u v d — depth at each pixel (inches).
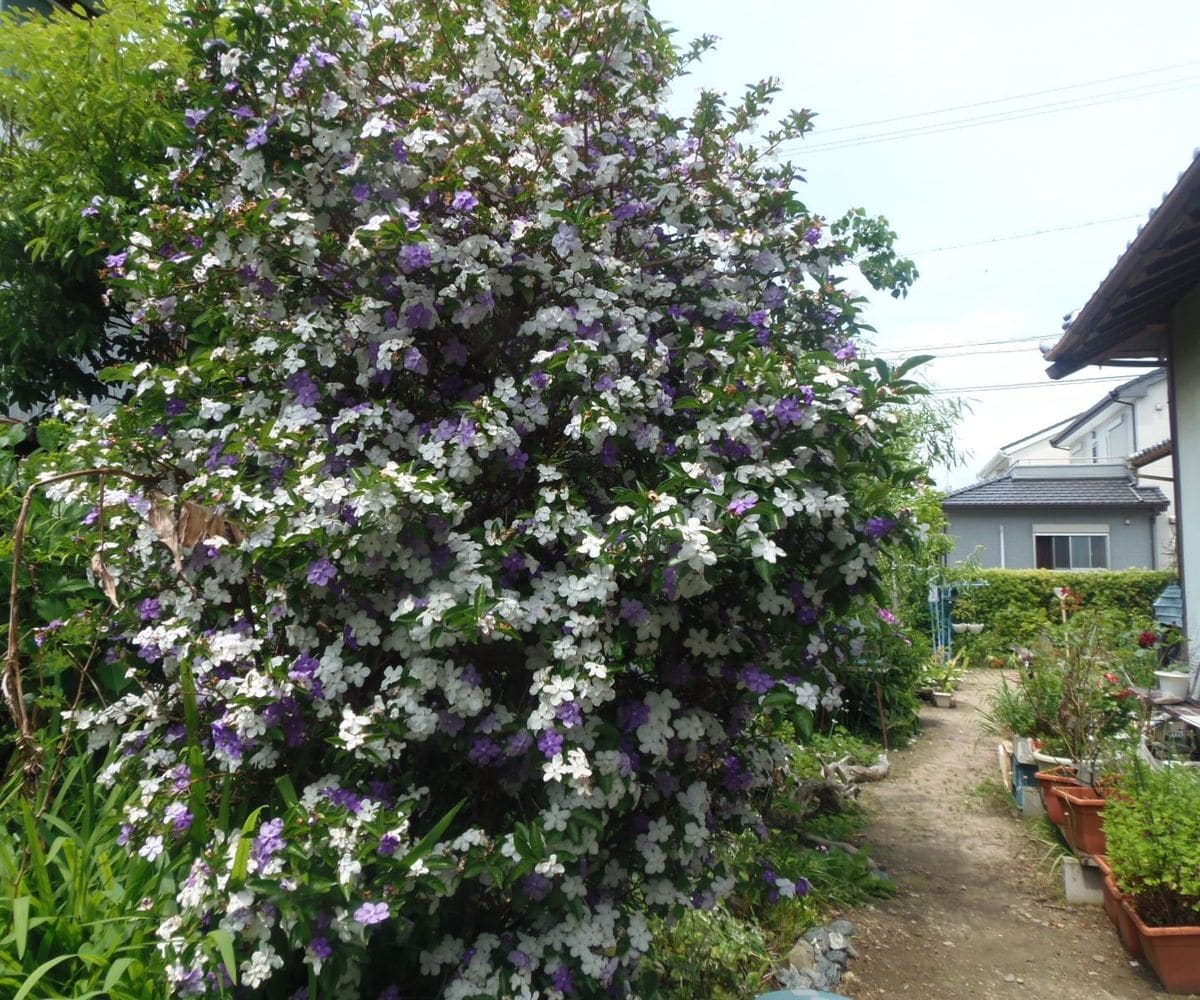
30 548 107.8
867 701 271.7
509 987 70.2
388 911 61.3
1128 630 247.4
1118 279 189.2
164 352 152.8
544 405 80.3
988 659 416.2
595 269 84.9
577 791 69.6
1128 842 130.6
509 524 83.8
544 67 89.1
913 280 115.3
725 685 85.5
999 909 152.0
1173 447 241.4
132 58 144.6
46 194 140.5
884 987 124.1
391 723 68.7
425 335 85.3
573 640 73.0
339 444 81.4
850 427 79.9
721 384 81.8
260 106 83.7
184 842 75.8
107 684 106.2
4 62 143.7
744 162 105.3
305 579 74.4
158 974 70.3
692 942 114.3
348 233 86.7
